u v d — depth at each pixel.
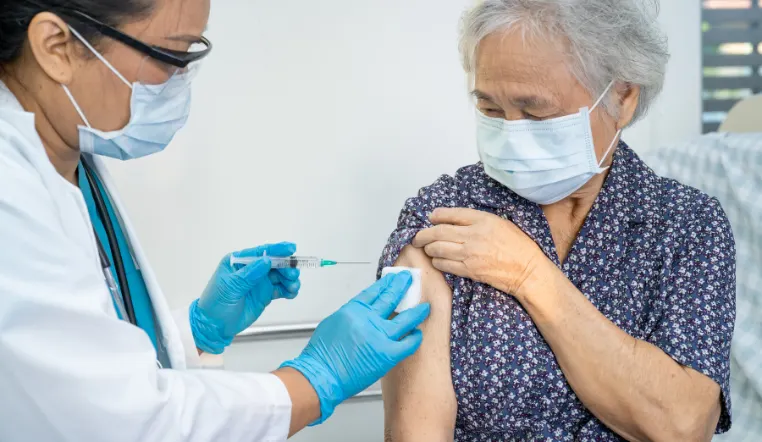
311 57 2.01
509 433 1.26
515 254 1.22
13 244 0.89
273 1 1.97
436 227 1.28
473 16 1.18
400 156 2.10
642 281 1.26
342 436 2.18
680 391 1.17
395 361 1.18
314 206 2.07
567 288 1.21
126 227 1.36
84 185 1.32
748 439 1.81
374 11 2.03
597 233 1.28
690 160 2.01
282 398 1.09
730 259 1.26
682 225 1.28
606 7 1.15
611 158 1.31
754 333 1.84
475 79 1.21
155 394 0.97
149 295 1.35
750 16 2.40
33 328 0.91
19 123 1.01
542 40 1.13
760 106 2.08
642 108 1.28
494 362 1.23
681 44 2.29
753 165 1.86
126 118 1.10
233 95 1.99
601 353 1.17
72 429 0.94
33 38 0.98
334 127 2.05
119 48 1.03
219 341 1.55
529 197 1.29
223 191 2.02
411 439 1.23
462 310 1.28
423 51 2.07
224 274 1.52
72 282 0.94
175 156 1.98
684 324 1.21
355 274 2.12
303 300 2.11
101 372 0.94
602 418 1.22
